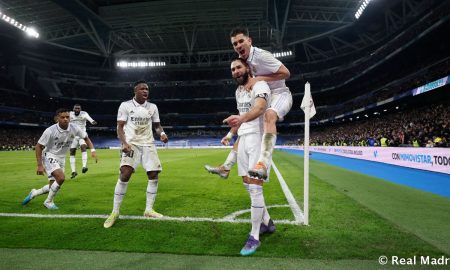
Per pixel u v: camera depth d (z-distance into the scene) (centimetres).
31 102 5391
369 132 3456
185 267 263
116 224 398
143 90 446
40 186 762
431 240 328
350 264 266
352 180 849
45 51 5216
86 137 586
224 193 645
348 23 3969
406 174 975
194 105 6469
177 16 3988
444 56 3036
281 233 354
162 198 587
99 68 5894
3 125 5138
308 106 398
